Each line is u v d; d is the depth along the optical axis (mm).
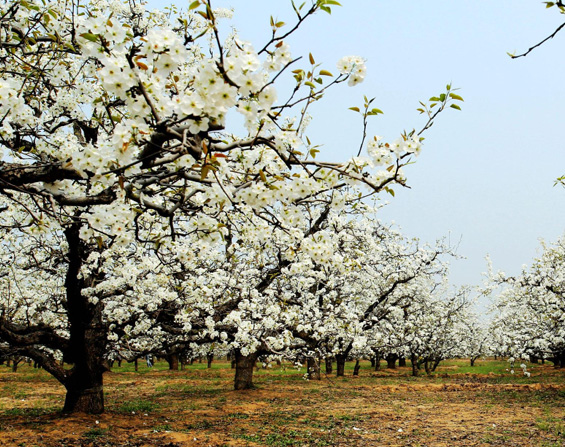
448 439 9406
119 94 2779
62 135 4988
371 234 15773
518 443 8984
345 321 13094
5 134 4105
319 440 9180
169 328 10633
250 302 10664
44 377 23141
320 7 2771
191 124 2795
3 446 7793
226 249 10773
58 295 11711
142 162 3334
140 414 11531
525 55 3090
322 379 22328
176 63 2762
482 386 19094
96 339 10461
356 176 3381
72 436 8602
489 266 16422
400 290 20688
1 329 9492
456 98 3189
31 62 5680
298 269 6922
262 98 2807
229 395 15617
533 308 16484
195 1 2570
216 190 3625
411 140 3289
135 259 9594
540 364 36531
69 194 3982
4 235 7676
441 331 24297
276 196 3617
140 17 7340
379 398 15641
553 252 15578
